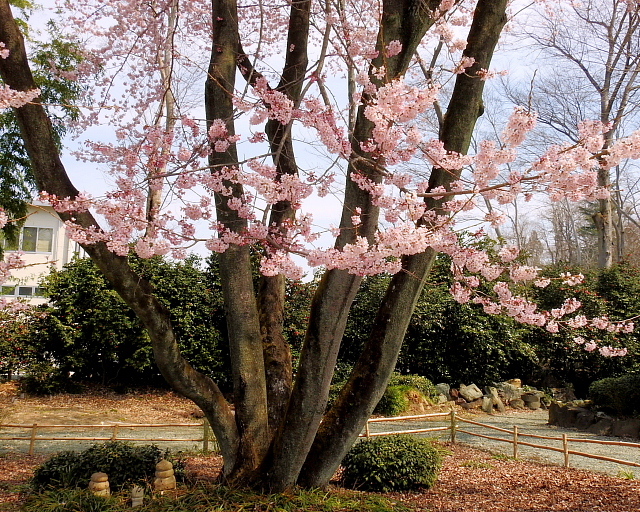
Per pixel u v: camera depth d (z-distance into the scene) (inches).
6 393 452.1
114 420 383.9
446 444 319.3
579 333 511.2
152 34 280.4
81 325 484.1
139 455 206.8
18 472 238.4
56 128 373.7
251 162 150.4
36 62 384.2
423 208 131.4
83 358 485.1
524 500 208.2
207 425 283.3
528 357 519.2
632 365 505.7
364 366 176.1
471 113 168.1
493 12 168.4
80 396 461.4
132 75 287.7
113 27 285.7
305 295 522.0
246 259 184.2
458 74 169.2
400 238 125.8
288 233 151.7
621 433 354.6
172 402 461.1
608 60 578.6
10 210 423.8
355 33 196.4
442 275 542.9
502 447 312.7
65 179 163.0
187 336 502.3
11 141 412.2
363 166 158.6
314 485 179.8
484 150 127.0
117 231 150.0
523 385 532.1
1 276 159.2
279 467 173.8
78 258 512.7
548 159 124.2
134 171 177.3
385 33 167.0
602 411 393.4
